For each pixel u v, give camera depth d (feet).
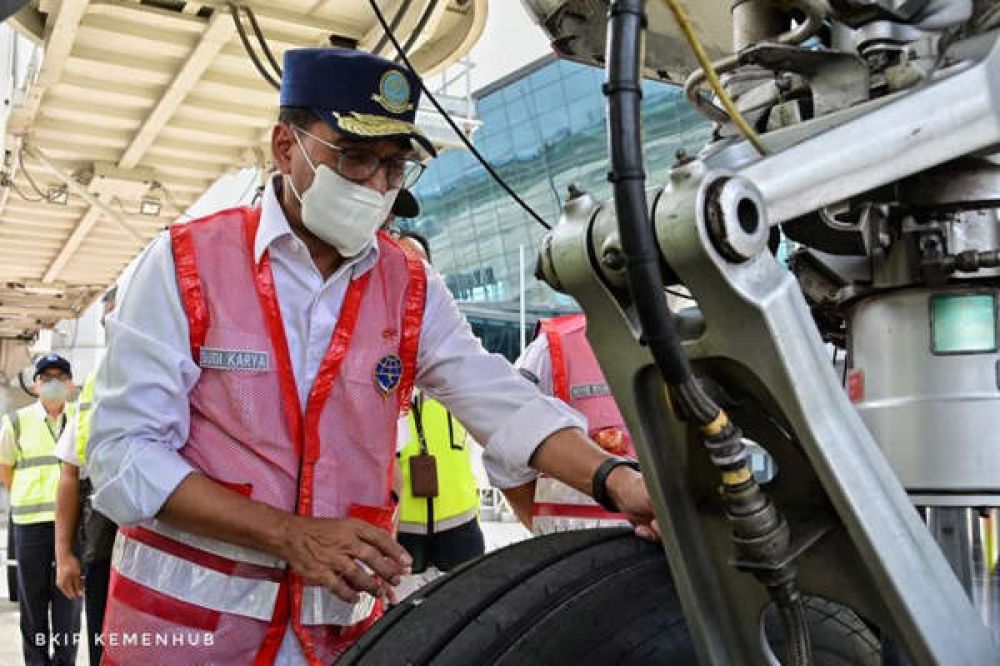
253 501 5.24
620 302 3.21
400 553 5.24
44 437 17.66
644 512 4.98
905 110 3.28
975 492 3.67
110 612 5.80
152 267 5.59
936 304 3.80
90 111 15.40
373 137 5.42
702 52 3.08
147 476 5.17
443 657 4.14
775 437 3.36
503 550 4.92
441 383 6.25
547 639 4.15
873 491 2.99
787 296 2.92
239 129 16.29
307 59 5.60
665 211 2.87
